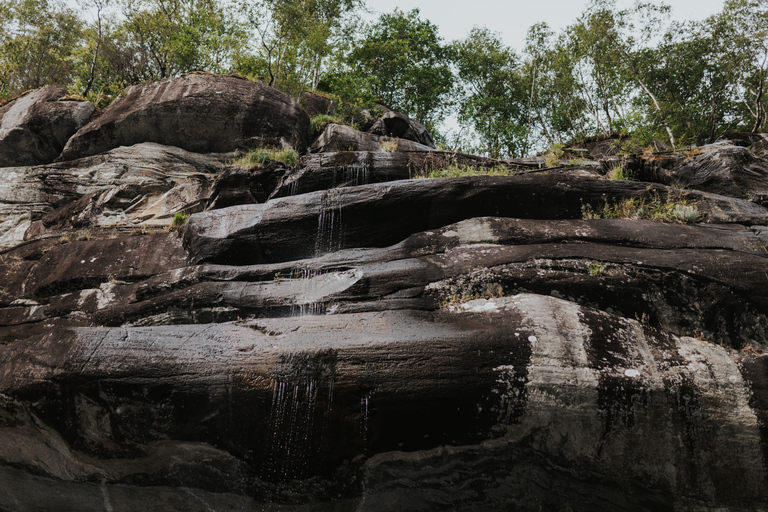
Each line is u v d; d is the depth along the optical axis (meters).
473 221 7.96
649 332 6.10
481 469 5.75
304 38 17.72
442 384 5.45
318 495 5.85
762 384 5.43
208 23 17.36
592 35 22.05
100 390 5.57
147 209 11.09
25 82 18.84
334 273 7.43
